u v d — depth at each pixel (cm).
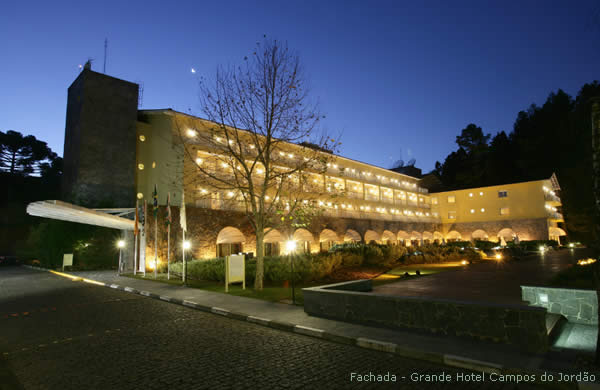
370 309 936
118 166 3775
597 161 654
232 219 3434
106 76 3850
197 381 595
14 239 5666
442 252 3484
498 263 3025
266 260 2081
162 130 3784
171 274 2484
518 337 701
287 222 3559
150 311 1252
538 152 6675
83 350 784
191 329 972
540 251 4356
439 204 6850
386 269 2625
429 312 830
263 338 867
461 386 559
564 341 748
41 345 832
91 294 1728
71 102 4028
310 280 1970
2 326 1041
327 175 4647
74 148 3762
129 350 778
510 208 6034
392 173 6294
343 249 2564
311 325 935
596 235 634
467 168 8619
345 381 584
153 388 571
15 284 2273
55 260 3600
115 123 3825
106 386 582
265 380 595
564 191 3797
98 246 3547
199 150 3294
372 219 5162
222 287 1780
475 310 762
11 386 586
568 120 4356
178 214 3069
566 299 954
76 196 3538
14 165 6250
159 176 3688
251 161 3494
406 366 653
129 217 3175
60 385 589
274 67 1736
